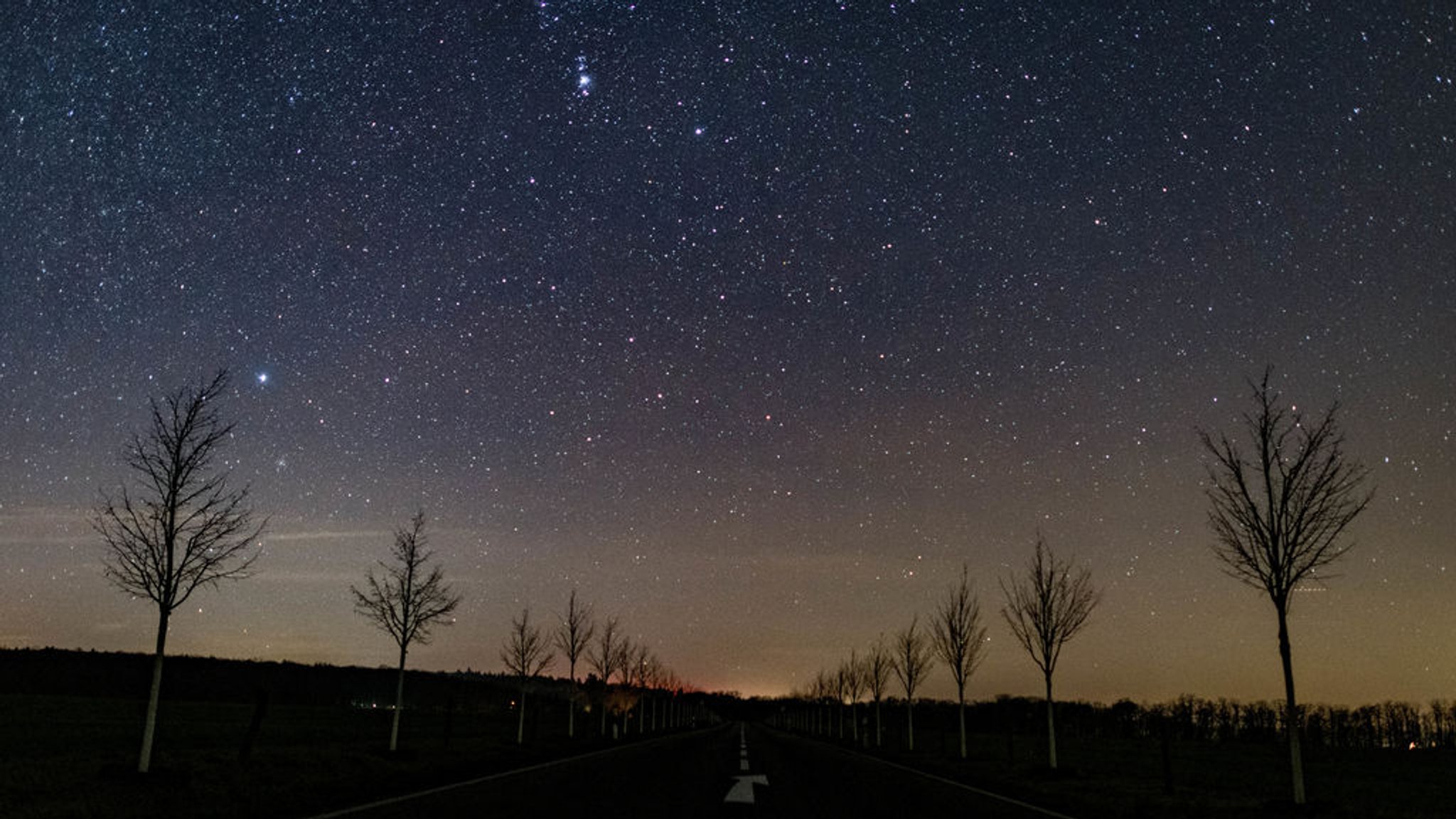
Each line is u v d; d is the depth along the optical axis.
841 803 18.70
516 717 97.31
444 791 19.02
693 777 25.22
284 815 14.41
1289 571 21.41
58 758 24.47
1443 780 40.34
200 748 34.31
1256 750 74.81
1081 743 83.94
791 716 157.88
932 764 37.00
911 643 54.66
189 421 20.69
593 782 22.36
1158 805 20.67
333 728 56.19
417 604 32.94
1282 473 21.80
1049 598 31.53
